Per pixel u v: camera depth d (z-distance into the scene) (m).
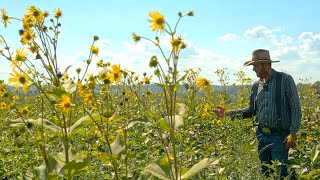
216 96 9.82
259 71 5.36
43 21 3.56
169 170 3.06
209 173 4.30
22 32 3.48
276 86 5.20
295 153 6.34
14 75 3.21
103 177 4.19
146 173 3.38
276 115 5.17
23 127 3.33
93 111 5.02
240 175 4.11
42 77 3.31
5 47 3.18
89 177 4.21
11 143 5.50
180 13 3.06
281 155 5.16
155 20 3.02
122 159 4.41
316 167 5.23
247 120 7.37
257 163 4.46
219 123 6.44
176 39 2.95
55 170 3.07
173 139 3.00
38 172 3.04
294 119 5.08
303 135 8.16
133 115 6.52
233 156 4.80
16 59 3.23
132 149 5.54
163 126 2.98
